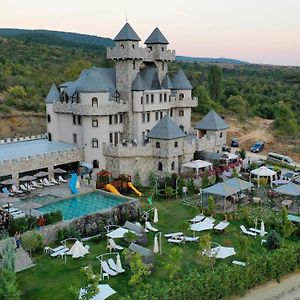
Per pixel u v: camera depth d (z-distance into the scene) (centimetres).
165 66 7675
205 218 4806
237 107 12875
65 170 6538
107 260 3862
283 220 4528
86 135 6494
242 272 3528
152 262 3684
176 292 3144
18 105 11225
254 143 10031
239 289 3534
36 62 16725
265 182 6297
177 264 3606
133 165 6350
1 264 3541
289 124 11194
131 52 6712
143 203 5584
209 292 3306
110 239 4156
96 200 5484
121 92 6950
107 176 6172
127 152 6262
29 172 5978
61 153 6275
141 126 7050
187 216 5100
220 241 4356
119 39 6706
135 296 3050
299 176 6400
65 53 19462
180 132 6347
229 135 10631
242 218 5000
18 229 4181
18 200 5325
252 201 5650
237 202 5544
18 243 3928
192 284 3241
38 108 11362
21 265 3722
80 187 5969
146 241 4250
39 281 3484
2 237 4047
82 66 13975
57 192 5712
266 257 3719
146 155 6316
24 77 14012
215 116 7275
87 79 6425
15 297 2925
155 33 7450
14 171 5738
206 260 3825
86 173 6488
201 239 3766
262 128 11756
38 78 14125
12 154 6119
